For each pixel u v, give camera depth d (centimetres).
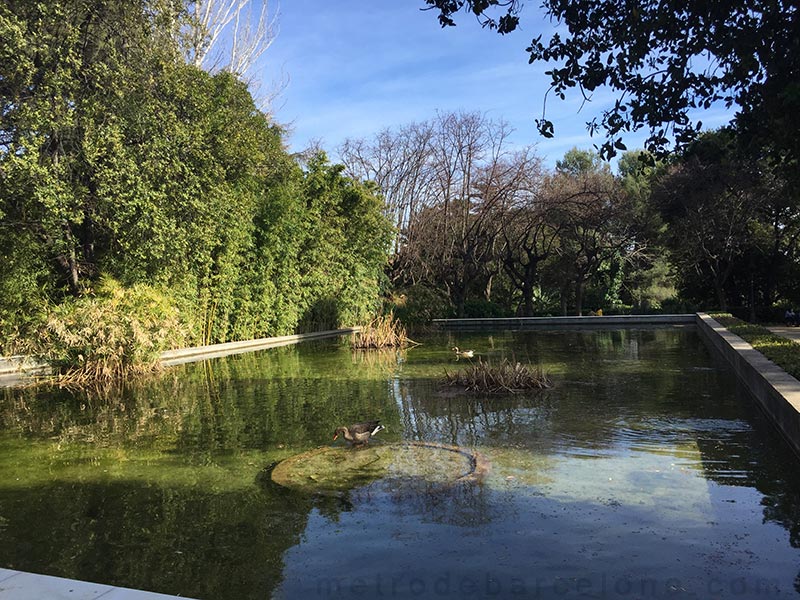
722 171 2138
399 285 2872
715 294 2691
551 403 730
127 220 1143
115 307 1105
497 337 1862
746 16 429
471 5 467
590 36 488
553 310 3155
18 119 1016
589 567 296
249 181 1600
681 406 693
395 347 1563
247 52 2484
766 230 2442
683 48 459
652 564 298
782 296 2552
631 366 1067
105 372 1066
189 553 326
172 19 1224
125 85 1118
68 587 238
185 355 1421
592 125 502
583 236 2772
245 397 835
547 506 379
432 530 346
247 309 1716
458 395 805
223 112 1417
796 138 430
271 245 1742
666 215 2466
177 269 1341
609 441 540
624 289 3369
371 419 663
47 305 1156
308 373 1080
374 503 392
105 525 371
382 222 2378
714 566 295
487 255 2841
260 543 336
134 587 289
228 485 441
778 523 347
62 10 1023
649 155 509
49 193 1001
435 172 2791
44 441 614
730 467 455
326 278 2133
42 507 407
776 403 573
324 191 2133
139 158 1145
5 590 236
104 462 520
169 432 632
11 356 1166
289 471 467
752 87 455
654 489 409
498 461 482
